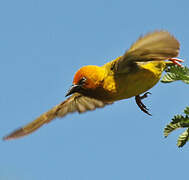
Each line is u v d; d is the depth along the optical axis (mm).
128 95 12070
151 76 11750
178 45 9859
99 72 11898
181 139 10188
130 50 10336
